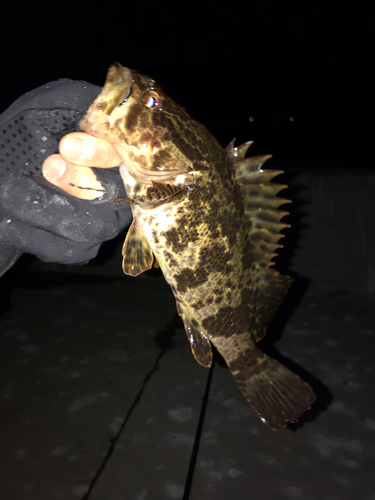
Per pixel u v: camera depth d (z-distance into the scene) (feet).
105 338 2.06
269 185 0.90
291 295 2.50
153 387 1.69
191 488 1.22
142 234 0.87
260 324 0.99
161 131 0.78
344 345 1.99
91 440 1.41
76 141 0.71
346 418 1.52
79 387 1.69
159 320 2.25
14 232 0.82
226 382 1.72
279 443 1.40
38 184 0.78
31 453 1.35
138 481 1.25
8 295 2.57
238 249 0.89
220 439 1.41
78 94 0.84
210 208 0.83
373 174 2.46
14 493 1.20
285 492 1.21
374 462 1.32
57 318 2.27
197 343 0.94
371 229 2.49
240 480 1.25
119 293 2.60
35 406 1.57
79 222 0.81
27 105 0.81
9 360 1.88
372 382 1.71
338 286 2.56
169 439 1.41
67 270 2.91
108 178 0.80
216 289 0.89
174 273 0.87
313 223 2.56
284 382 0.99
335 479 1.26
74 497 1.19
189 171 0.80
